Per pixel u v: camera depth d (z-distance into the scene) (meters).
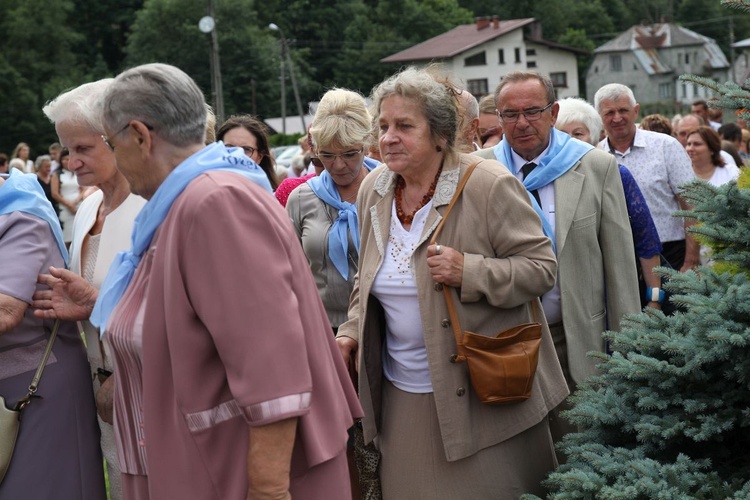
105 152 3.34
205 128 2.62
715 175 7.54
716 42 100.12
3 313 3.25
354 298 3.76
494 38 84.12
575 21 102.44
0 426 3.35
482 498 3.34
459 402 3.29
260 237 2.43
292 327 2.41
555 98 4.21
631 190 4.46
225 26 77.31
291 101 79.88
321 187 4.34
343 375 2.80
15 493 3.39
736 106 3.21
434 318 3.28
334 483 2.66
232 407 2.47
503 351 3.25
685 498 2.76
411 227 3.38
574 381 3.99
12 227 3.38
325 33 91.56
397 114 3.26
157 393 2.49
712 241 3.28
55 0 67.81
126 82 2.54
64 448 3.48
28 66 65.81
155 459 2.50
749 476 2.99
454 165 3.35
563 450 3.22
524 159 4.23
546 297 4.04
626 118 6.13
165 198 2.49
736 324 2.89
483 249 3.28
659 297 4.46
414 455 3.41
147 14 76.56
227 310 2.37
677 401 3.03
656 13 103.69
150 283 2.50
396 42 91.06
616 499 2.79
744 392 3.00
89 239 3.54
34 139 63.31
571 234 4.04
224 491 2.47
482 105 5.62
